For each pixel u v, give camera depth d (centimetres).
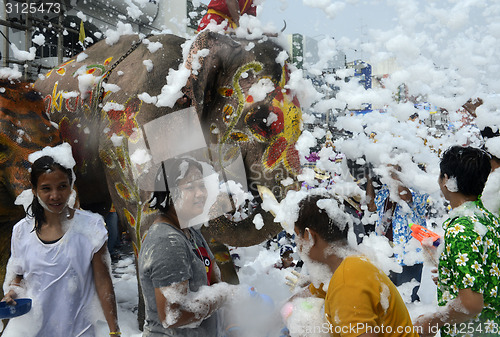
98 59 377
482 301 165
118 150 300
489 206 217
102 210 402
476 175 179
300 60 291
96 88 340
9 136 330
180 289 153
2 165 326
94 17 743
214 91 286
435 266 209
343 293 139
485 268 171
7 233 336
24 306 191
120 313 368
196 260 166
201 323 170
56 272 199
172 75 288
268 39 296
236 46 281
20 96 351
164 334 163
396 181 339
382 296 140
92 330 208
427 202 371
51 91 403
